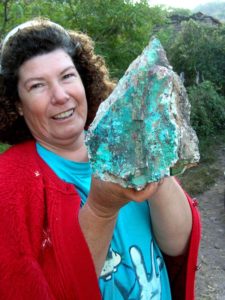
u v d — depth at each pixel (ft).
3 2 5.18
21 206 1.59
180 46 17.22
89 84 2.04
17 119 1.94
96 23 7.56
